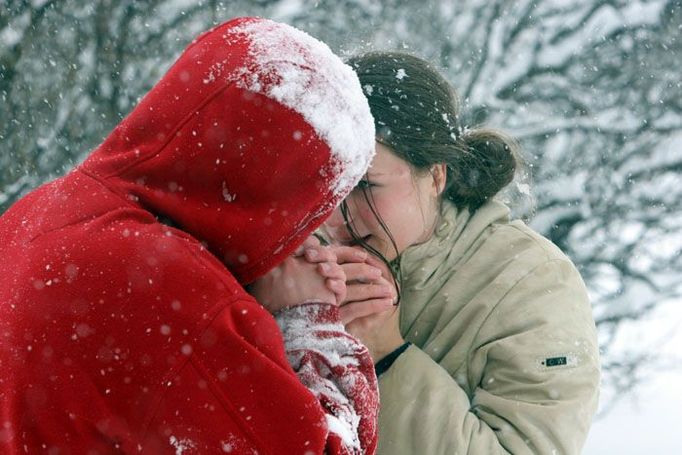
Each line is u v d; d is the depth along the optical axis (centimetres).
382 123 413
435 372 415
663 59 1362
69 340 275
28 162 1033
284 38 310
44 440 276
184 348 275
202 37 323
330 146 302
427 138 421
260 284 334
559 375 413
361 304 391
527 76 1334
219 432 274
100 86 1080
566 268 445
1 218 325
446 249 443
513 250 445
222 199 301
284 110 297
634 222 1281
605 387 1174
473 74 1316
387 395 410
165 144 300
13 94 1045
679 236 1274
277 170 299
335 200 311
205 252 293
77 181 306
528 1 1351
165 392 274
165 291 278
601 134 1303
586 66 1352
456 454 394
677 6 1380
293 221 304
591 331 435
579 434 409
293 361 315
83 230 287
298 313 327
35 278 281
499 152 456
